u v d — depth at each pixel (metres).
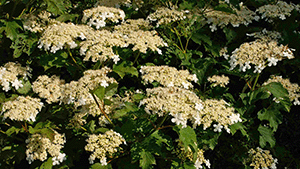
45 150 1.02
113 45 1.05
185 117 0.98
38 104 1.03
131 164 1.04
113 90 1.05
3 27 1.08
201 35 1.18
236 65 1.13
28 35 1.11
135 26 1.15
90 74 1.02
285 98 1.14
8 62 1.11
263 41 1.21
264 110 1.16
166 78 1.03
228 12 1.18
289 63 1.22
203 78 1.17
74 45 1.04
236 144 1.19
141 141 1.02
